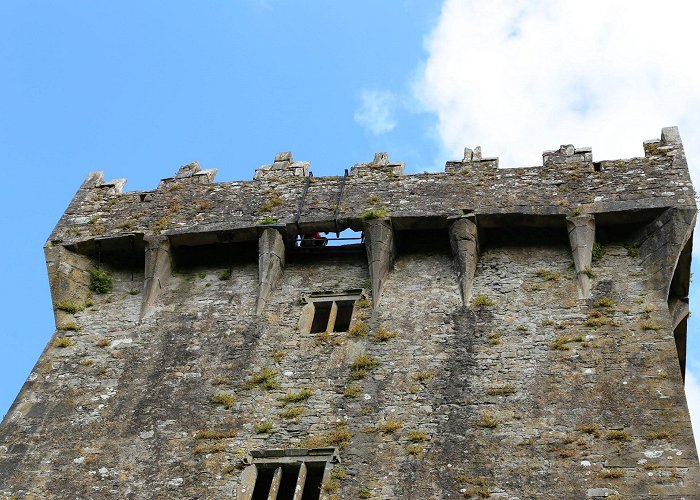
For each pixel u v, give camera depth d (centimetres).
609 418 1609
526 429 1625
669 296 1895
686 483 1486
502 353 1773
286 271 2069
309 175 2189
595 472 1532
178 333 1952
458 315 1870
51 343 1973
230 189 2194
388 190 2102
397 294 1953
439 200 2050
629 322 1773
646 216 1931
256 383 1808
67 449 1748
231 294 2025
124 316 2017
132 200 2223
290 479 1661
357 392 1753
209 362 1872
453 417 1672
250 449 1684
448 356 1789
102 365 1909
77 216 2202
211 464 1673
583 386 1675
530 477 1547
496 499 1524
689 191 1939
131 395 1833
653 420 1590
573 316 1814
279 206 2114
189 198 2191
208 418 1756
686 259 1883
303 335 1897
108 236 2116
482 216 1995
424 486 1568
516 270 1948
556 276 1909
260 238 2066
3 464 1736
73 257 2109
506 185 2055
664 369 1670
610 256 1925
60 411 1825
